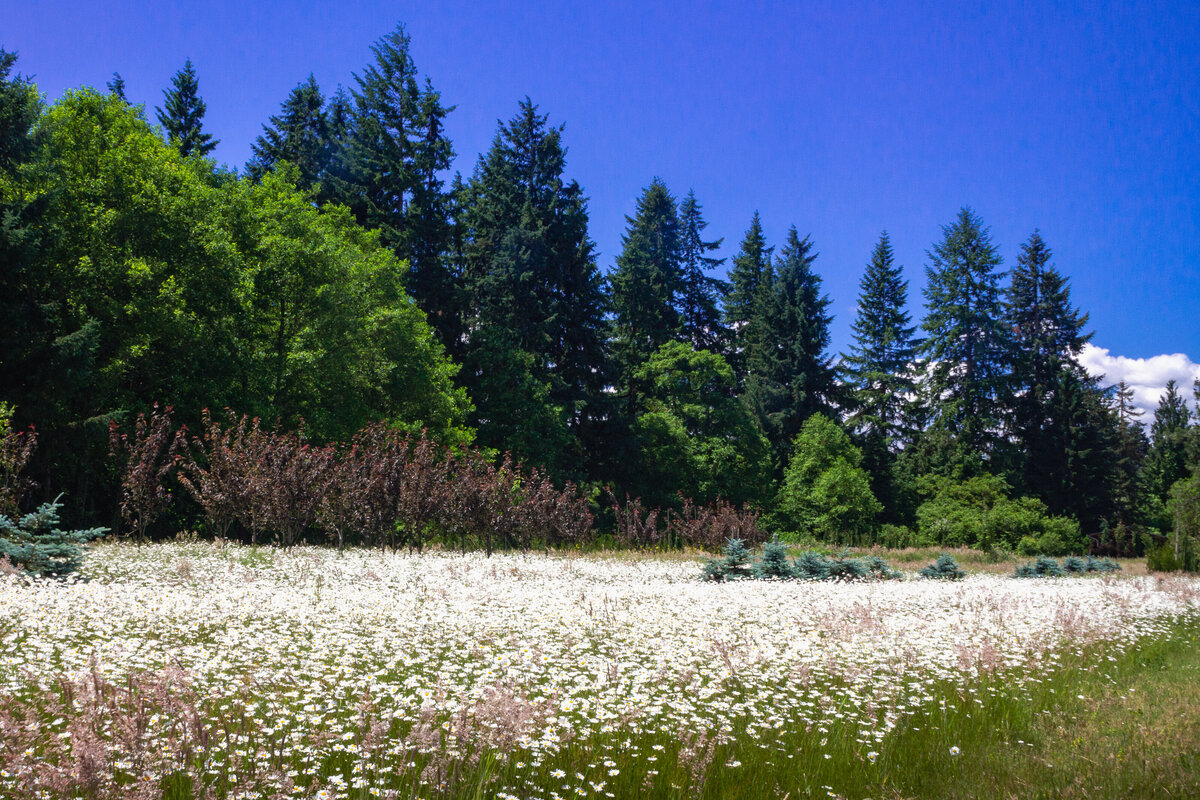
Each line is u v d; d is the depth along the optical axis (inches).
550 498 863.7
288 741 155.2
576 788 150.5
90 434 730.2
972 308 2299.5
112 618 259.9
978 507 1696.6
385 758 151.0
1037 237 2468.0
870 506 1654.8
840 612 354.0
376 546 706.2
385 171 1594.5
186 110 1654.8
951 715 224.5
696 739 179.9
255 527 626.2
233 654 224.1
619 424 1620.3
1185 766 185.6
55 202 760.3
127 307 805.9
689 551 1026.7
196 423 894.4
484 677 209.3
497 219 1706.4
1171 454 2578.7
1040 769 183.6
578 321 1667.1
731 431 1770.4
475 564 570.9
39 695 172.2
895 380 2336.4
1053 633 336.5
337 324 1082.7
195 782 129.1
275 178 1213.7
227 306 964.0
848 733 199.9
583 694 213.5
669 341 1897.1
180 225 897.5
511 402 1443.2
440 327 1542.8
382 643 247.9
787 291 2320.4
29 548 344.2
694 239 2341.3
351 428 1045.2
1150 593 548.7
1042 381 2255.2
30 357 701.3
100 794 121.3
